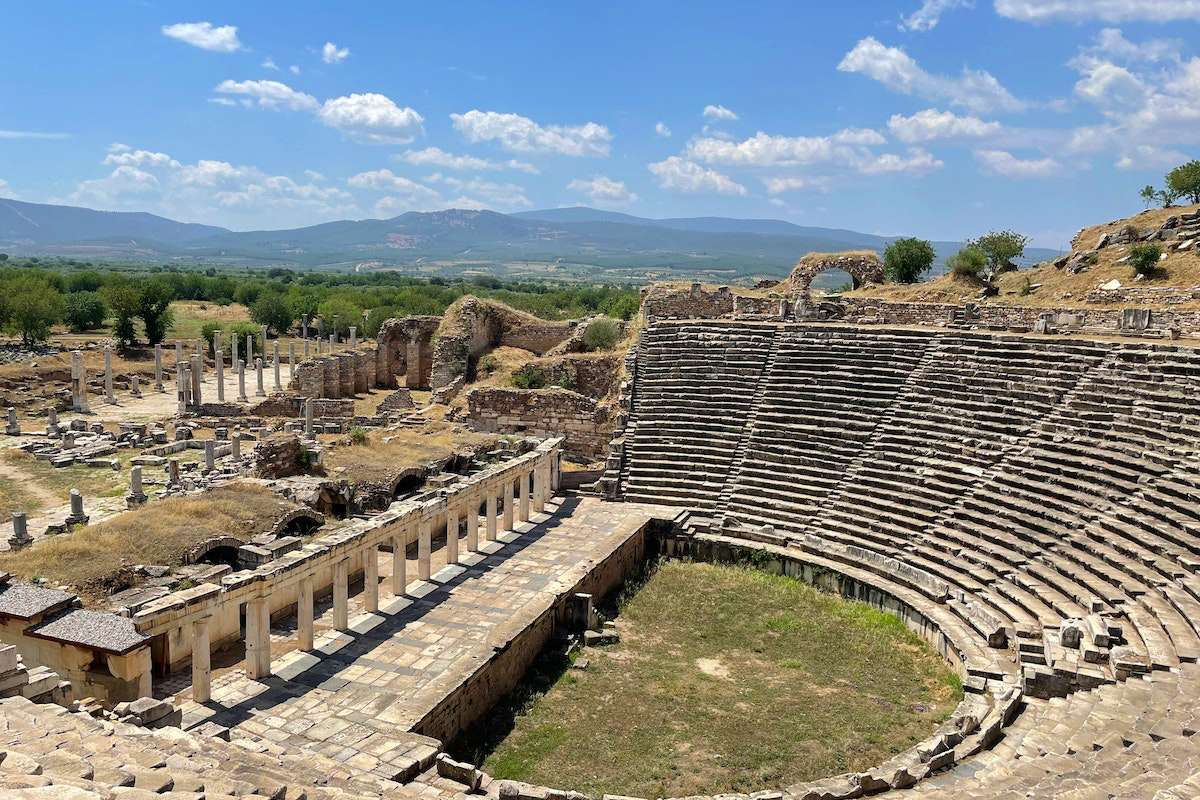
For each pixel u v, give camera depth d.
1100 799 13.30
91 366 82.25
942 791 15.95
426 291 169.50
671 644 26.97
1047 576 26.11
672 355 46.12
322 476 36.75
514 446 45.16
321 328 118.75
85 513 35.12
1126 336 39.72
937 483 33.00
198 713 19.94
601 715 22.30
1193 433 28.83
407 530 28.33
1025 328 44.31
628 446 41.09
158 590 23.75
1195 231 55.06
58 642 19.03
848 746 20.50
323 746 18.55
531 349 66.88
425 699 20.55
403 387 78.75
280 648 24.39
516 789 17.56
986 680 22.34
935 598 27.69
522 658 24.77
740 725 21.67
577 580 28.67
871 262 65.31
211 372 92.38
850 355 42.59
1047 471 30.91
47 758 12.12
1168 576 23.45
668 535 35.53
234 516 29.62
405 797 15.67
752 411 41.09
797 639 27.19
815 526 34.00
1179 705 17.20
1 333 98.00
